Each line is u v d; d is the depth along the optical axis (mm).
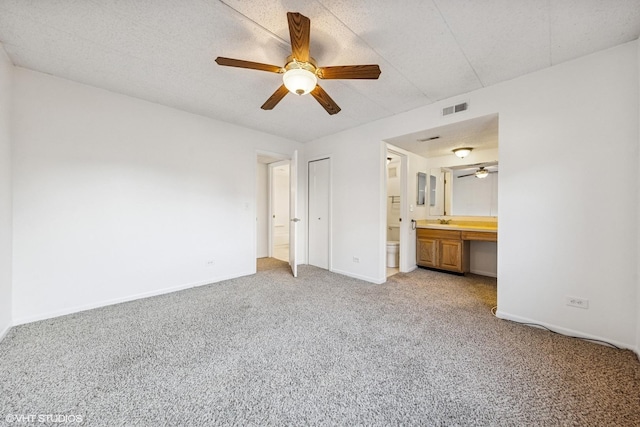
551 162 2094
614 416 1237
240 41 1820
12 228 2133
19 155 2160
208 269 3418
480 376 1536
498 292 2373
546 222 2121
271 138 4145
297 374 1560
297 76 1746
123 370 1579
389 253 4504
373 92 2582
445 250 3969
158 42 1836
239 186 3729
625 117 1800
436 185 4531
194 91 2615
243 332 2086
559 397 1363
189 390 1415
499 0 1426
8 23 1632
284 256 5555
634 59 1762
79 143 2443
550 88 2092
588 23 1602
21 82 2162
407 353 1783
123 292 2721
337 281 3566
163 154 2986
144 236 2859
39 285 2264
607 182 1871
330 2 1443
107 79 2373
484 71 2176
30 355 1726
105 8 1509
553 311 2102
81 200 2463
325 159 4301
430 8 1485
